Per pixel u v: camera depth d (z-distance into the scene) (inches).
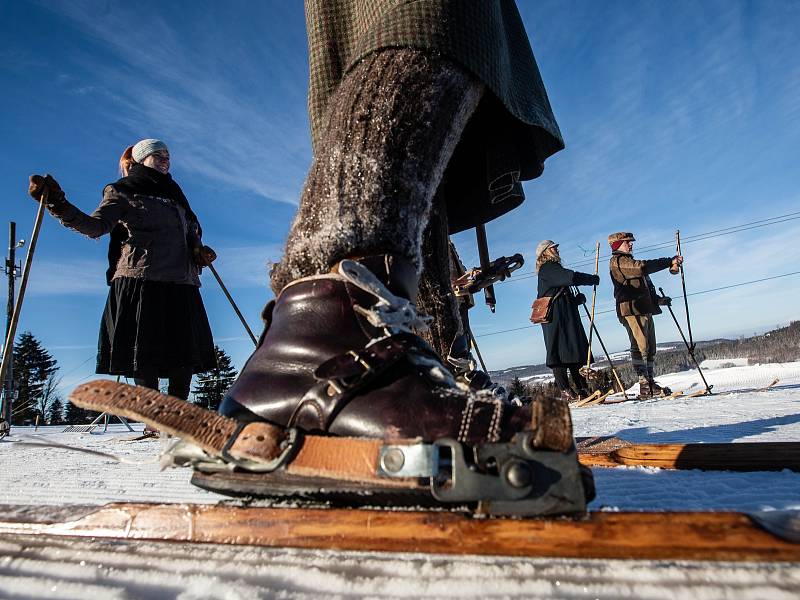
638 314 256.4
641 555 20.4
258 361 33.6
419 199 38.0
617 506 33.7
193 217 149.6
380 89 39.3
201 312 147.3
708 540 20.0
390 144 37.4
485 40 45.3
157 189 140.4
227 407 33.0
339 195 35.9
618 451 51.4
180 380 141.4
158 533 26.2
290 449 27.2
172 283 139.7
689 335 269.7
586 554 20.9
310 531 24.0
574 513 22.1
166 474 66.9
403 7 42.8
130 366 134.0
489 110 62.5
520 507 22.6
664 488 38.8
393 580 21.4
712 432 77.6
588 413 158.4
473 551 21.9
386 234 35.3
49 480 63.4
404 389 28.6
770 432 71.8
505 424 25.4
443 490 23.6
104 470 72.9
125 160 164.1
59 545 26.3
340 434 28.6
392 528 23.0
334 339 31.6
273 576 22.3
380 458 25.5
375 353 29.5
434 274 54.6
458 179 72.0
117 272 135.9
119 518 27.0
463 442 25.2
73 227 117.6
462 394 28.0
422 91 39.8
